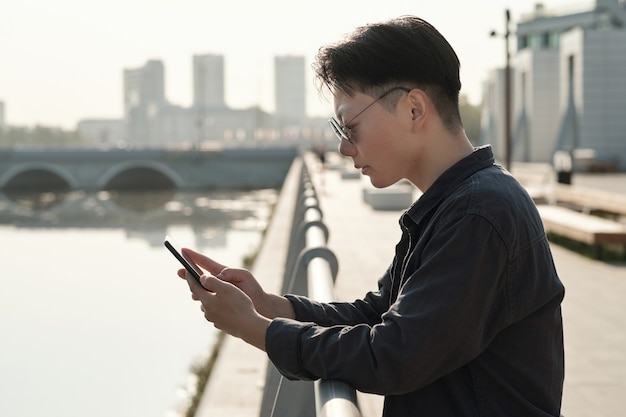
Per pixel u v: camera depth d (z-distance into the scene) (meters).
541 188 21.81
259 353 7.01
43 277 24.70
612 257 11.45
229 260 25.95
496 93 57.47
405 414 1.58
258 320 1.67
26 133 185.50
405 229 1.68
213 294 1.71
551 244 13.08
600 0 54.41
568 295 8.62
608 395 5.12
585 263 11.03
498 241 1.46
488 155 1.62
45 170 77.19
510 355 1.52
